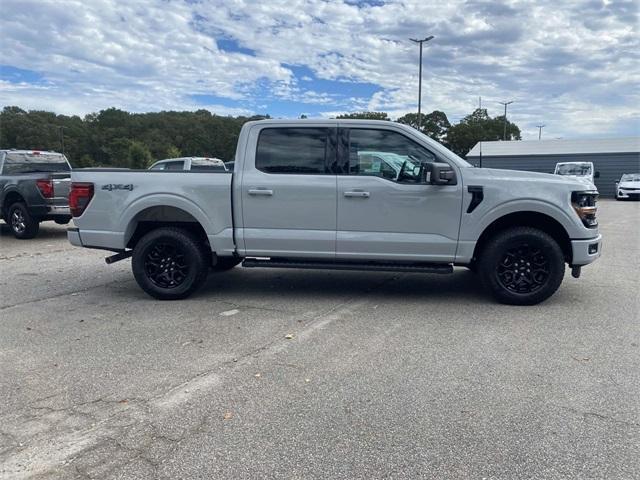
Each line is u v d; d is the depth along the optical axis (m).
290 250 5.76
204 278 6.04
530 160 36.50
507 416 3.16
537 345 4.41
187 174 5.83
